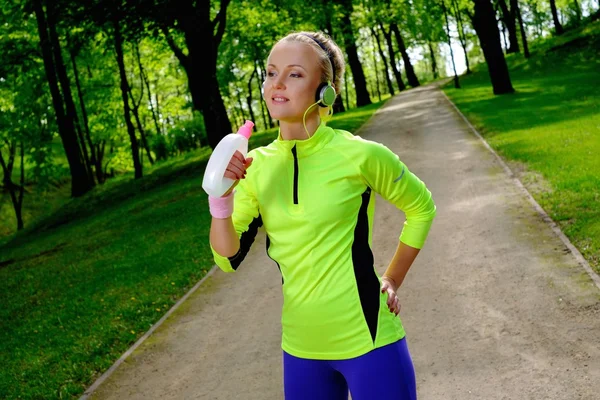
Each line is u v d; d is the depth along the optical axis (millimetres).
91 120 31609
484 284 5891
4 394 5676
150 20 18625
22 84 24250
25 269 12938
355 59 37531
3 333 8227
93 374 5789
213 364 5445
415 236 2291
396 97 36312
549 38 43219
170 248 10344
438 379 4340
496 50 24766
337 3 26672
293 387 2219
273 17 24938
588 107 16781
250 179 2168
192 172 21266
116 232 13891
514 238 7035
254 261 8484
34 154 24953
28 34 23609
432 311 5523
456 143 14773
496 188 9586
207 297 7387
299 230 2084
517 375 4172
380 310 2117
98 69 29312
